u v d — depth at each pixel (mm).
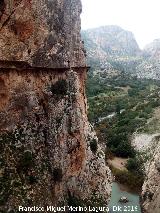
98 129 90750
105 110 114000
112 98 134125
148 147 71625
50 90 37531
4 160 32125
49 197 34281
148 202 48938
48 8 36938
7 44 33406
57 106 37938
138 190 58031
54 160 36312
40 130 35875
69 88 40156
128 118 95000
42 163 34875
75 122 39844
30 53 35000
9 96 34094
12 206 30266
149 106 102438
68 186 38406
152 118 89375
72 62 42062
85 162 41875
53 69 38062
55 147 36750
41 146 35469
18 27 33938
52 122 37094
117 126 92125
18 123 34562
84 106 45562
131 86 170250
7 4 33219
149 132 79250
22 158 33250
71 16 42406
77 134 39969
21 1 33938
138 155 71625
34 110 35750
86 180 41531
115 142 80125
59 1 39062
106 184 46062
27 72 35312
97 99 129375
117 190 57375
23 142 34125
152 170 53125
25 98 35125
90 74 194625
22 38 34344
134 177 61500
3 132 33500
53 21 37750
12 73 34188
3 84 33719
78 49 44250
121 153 75250
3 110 33781
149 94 137500
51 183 35188
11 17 33438
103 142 81500
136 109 104125
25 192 31844
